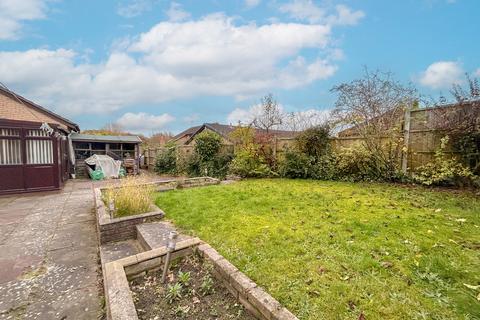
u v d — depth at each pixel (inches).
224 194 219.8
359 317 66.1
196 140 456.1
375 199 183.6
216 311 75.0
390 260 93.3
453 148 216.5
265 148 372.8
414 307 69.2
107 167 498.9
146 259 95.1
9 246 142.5
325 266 91.1
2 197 280.1
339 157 299.7
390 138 263.6
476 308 68.0
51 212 214.2
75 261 125.1
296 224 135.2
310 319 66.3
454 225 126.3
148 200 176.9
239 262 96.5
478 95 196.9
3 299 94.0
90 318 84.5
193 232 133.9
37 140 311.9
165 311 75.4
